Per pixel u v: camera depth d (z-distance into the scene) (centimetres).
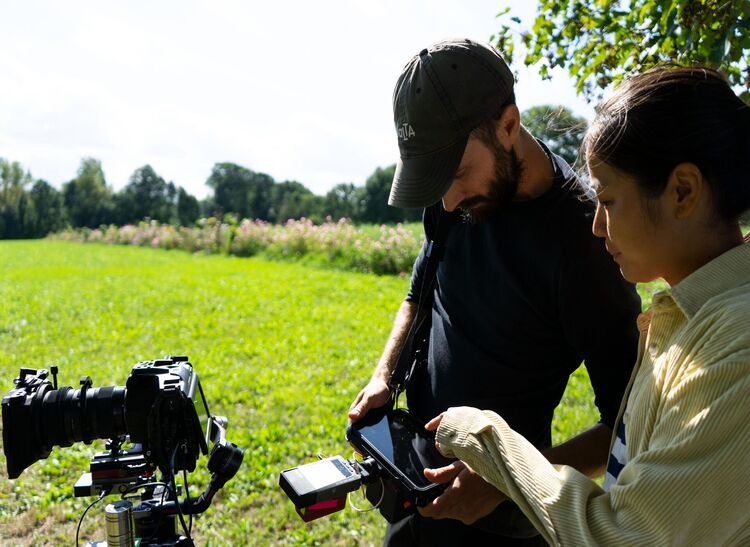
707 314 93
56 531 353
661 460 88
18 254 2520
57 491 390
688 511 85
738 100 101
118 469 162
